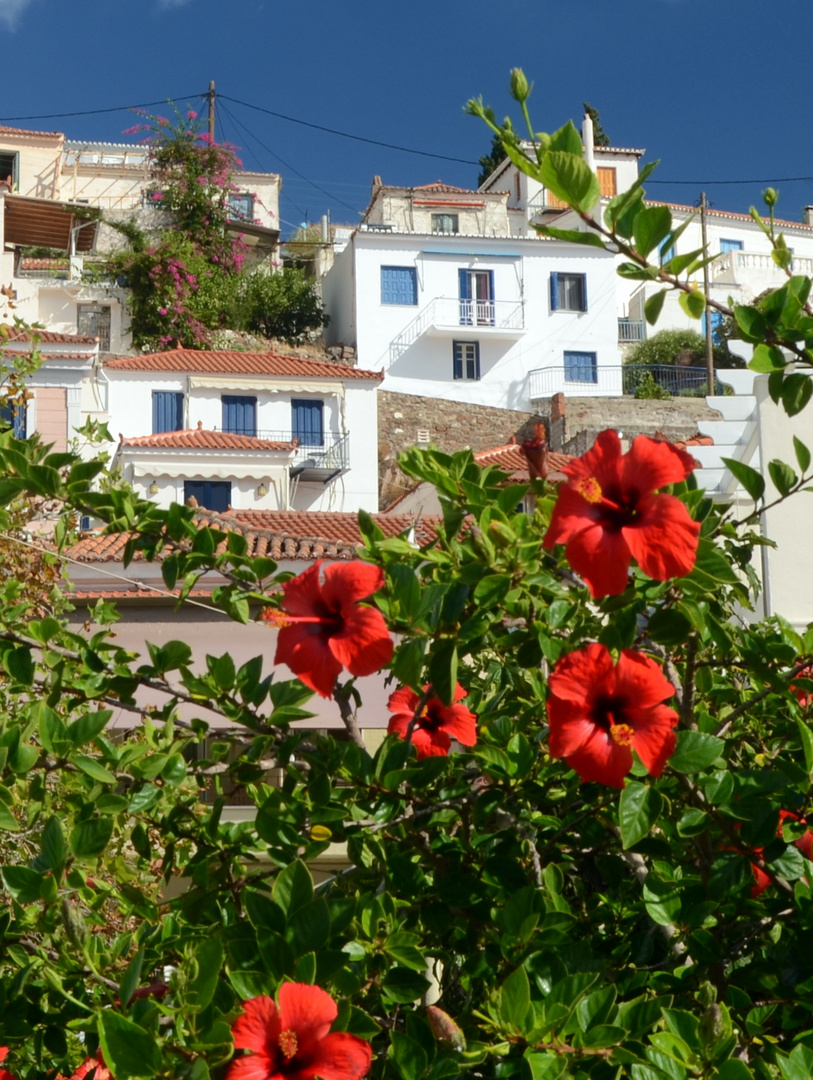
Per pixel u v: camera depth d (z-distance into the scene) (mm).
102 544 13133
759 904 2770
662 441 2572
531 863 3057
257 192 46000
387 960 2688
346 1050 2061
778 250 3158
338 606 2654
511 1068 2311
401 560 2906
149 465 26984
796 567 10844
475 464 3176
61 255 38875
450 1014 3305
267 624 2613
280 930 2326
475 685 4043
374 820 2959
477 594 2602
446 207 41312
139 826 3402
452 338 37781
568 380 38219
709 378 35531
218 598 3332
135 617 12008
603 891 3615
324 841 2955
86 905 3369
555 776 3234
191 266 37781
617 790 3070
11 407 8852
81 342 28953
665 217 2551
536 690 3215
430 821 3160
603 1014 2254
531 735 3467
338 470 31125
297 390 31516
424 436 33438
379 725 9273
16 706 4883
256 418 31203
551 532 2531
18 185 42281
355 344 37375
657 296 2674
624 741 2375
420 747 3137
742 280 44500
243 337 37781
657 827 3090
